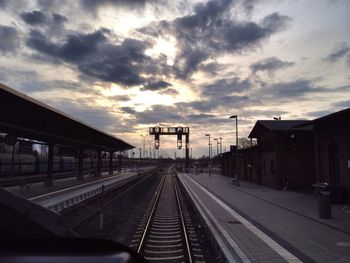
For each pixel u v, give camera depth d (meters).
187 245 11.98
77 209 20.94
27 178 36.25
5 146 47.16
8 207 3.79
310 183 33.59
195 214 21.14
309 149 33.97
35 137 32.31
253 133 42.78
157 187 48.84
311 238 11.61
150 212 22.53
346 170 21.70
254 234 12.27
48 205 17.16
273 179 35.84
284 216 16.75
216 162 129.25
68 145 44.38
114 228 16.81
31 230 3.92
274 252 9.66
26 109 22.42
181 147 85.69
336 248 10.20
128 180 48.38
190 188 36.72
